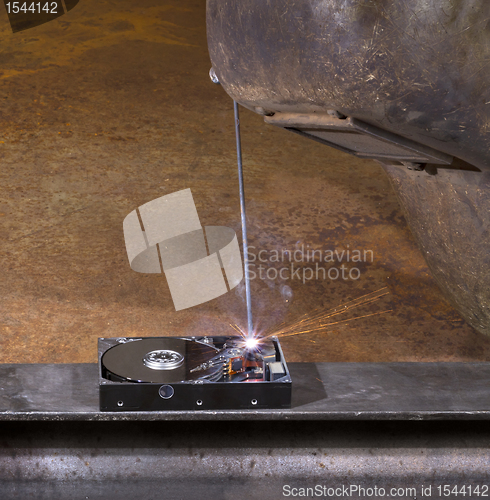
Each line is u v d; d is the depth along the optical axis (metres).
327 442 1.58
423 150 1.41
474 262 1.74
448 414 1.49
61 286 2.58
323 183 3.63
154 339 1.61
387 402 1.52
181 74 5.07
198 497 1.52
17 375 1.59
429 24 1.17
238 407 1.43
